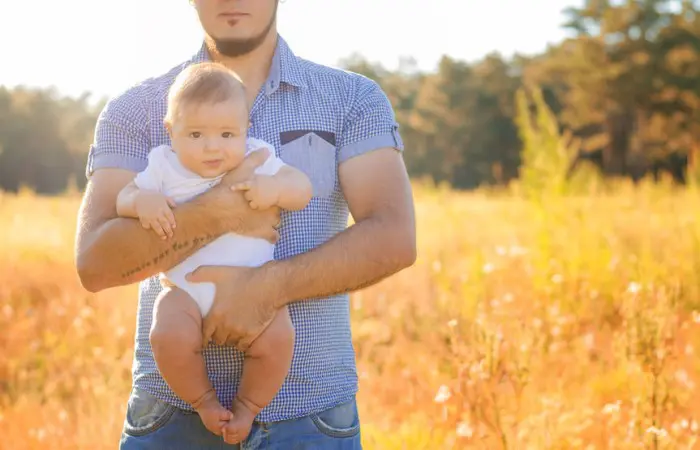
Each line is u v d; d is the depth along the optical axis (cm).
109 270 241
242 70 267
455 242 1089
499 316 541
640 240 893
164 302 240
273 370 239
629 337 414
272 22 266
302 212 256
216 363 248
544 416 405
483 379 403
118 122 265
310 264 237
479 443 398
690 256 735
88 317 673
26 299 763
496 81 7512
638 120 6500
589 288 669
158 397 254
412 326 645
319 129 261
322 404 254
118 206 243
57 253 1082
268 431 247
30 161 7856
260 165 245
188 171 246
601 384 492
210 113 238
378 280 244
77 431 481
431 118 7669
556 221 788
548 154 841
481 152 7506
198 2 262
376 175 256
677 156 6350
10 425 494
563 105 7119
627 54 6269
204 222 238
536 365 494
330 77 270
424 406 473
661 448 379
